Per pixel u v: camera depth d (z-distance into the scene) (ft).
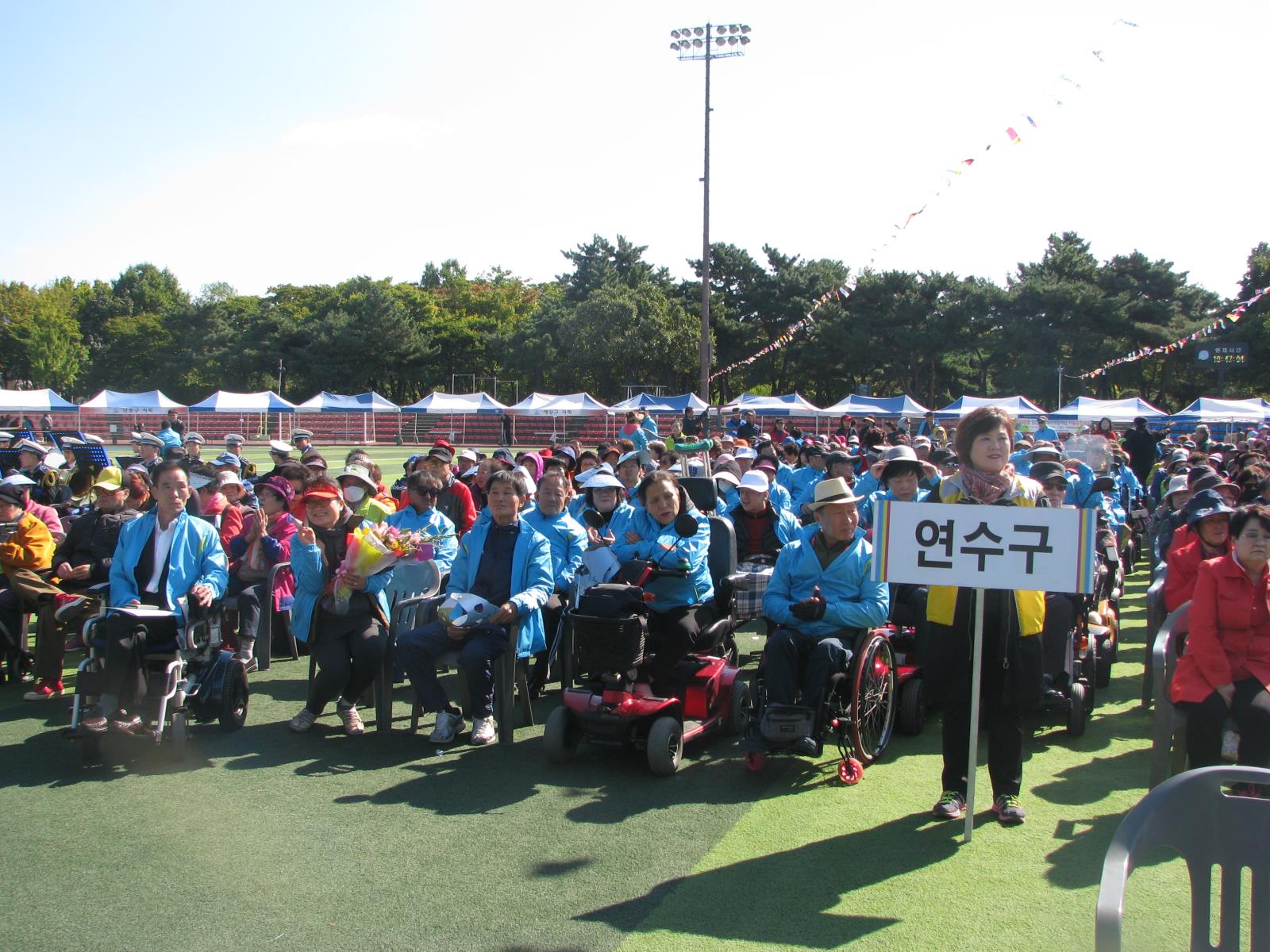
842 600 18.95
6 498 24.02
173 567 20.02
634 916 13.04
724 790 17.83
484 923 12.86
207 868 14.53
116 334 279.90
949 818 16.19
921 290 192.95
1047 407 179.63
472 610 20.11
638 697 19.07
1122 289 178.70
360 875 14.29
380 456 141.69
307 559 21.29
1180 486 30.89
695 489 25.63
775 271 213.25
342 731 21.54
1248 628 15.80
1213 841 8.93
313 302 287.89
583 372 223.51
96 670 19.06
